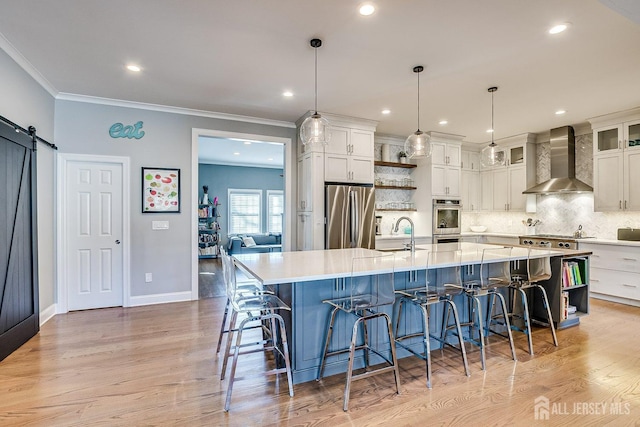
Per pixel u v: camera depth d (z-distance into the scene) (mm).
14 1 2164
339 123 4836
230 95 3918
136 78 3424
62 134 3852
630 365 2586
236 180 9688
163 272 4355
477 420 1904
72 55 2936
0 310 2646
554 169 5422
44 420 1894
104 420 1899
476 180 6715
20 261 2959
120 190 4160
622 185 4520
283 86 3652
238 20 2402
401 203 6156
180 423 1880
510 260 2910
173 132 4402
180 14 2328
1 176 2674
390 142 6137
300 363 2354
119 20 2400
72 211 3949
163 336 3188
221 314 3877
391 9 2268
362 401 2104
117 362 2627
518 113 4613
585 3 2182
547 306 3072
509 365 2596
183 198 4461
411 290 2605
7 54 2820
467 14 2320
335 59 3014
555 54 2893
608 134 4742
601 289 4531
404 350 2775
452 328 2861
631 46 2738
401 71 3262
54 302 3816
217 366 2572
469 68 3188
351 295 2271
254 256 3041
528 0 2154
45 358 2693
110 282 4141
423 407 2035
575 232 5332
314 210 4645
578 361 2656
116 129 4102
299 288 2350
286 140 5113
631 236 4652
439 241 5852
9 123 2787
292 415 1959
